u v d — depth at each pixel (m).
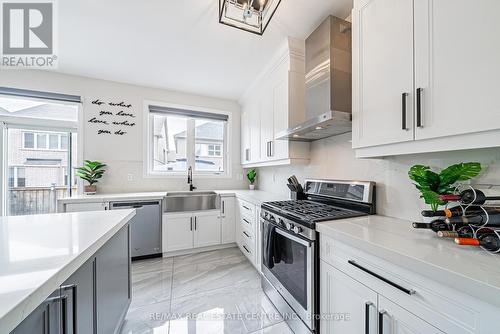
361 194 1.56
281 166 2.89
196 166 3.62
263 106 2.72
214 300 1.82
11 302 0.49
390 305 0.85
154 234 2.69
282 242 1.61
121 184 3.06
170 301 1.81
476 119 0.77
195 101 3.49
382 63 1.13
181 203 2.83
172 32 1.95
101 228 1.11
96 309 1.01
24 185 2.73
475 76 0.77
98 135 2.95
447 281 0.64
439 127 0.88
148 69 2.67
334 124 1.51
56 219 1.31
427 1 0.92
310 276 1.26
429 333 0.71
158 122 3.40
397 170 1.40
